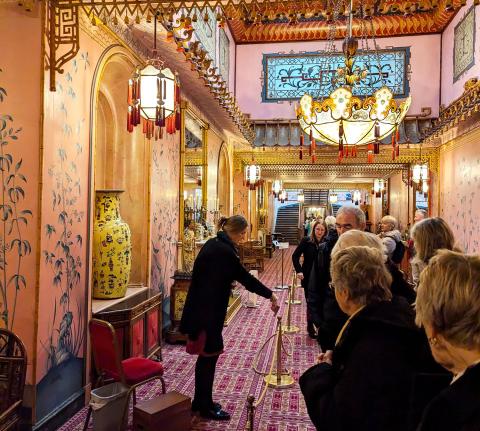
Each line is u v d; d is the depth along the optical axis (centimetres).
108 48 448
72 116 382
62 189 367
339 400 165
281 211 2891
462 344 113
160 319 523
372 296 179
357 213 362
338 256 192
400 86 1143
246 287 377
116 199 480
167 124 413
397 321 166
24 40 339
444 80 1095
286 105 1189
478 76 856
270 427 362
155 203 582
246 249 1267
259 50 1209
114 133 550
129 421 363
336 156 1182
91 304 417
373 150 606
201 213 827
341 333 186
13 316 334
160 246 604
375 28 1134
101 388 340
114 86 521
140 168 555
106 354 342
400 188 1451
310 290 390
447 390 109
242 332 651
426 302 122
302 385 194
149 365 362
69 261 378
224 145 1066
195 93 741
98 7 410
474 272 117
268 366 504
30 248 335
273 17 347
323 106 576
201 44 792
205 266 366
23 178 338
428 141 1020
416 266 351
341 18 1100
